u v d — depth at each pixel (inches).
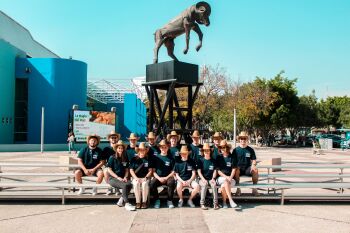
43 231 243.9
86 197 335.3
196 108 1541.6
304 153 1177.4
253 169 346.0
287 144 2175.2
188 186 321.1
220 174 326.6
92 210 307.3
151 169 327.6
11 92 1300.4
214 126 1782.7
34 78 1323.8
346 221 275.7
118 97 1999.3
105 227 254.2
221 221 272.7
